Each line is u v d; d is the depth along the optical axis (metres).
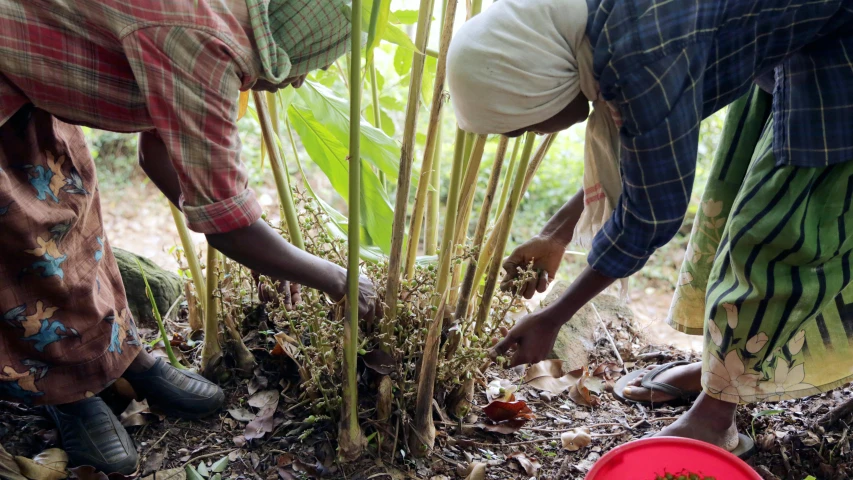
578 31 1.01
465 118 1.11
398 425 1.45
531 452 1.56
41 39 1.04
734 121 1.44
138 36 1.00
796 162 1.22
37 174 1.20
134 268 1.97
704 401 1.47
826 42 1.15
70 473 1.39
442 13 1.34
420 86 1.19
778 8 1.04
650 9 0.97
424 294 1.51
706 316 1.39
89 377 1.37
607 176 1.23
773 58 1.10
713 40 1.03
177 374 1.53
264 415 1.53
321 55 1.22
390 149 1.52
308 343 1.61
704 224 1.52
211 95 1.04
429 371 1.36
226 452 1.47
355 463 1.44
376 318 1.43
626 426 1.67
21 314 1.25
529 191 4.79
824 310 1.38
